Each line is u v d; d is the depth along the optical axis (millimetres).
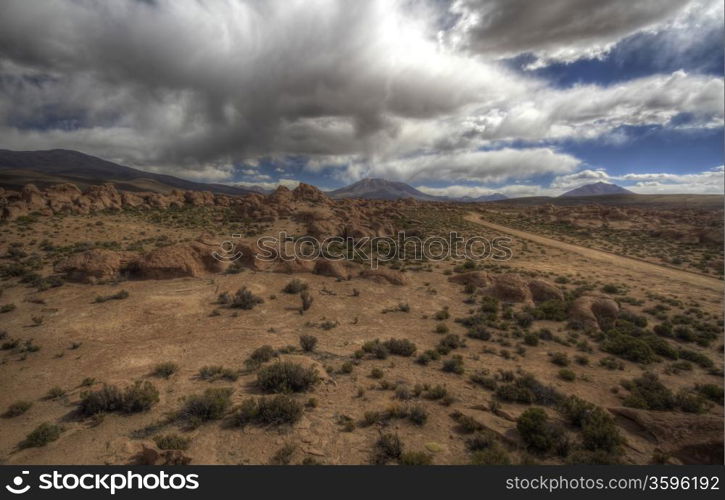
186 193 87625
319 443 9742
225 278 29469
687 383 15602
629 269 45031
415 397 12680
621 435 10336
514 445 9594
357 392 12875
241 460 8930
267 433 10070
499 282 29297
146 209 72000
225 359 15594
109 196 69562
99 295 23703
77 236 42094
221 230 56281
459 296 28953
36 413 11203
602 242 70312
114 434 9969
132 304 22391
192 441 9625
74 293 24031
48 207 56312
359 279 31953
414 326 21641
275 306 24016
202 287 26875
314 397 12281
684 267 46438
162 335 18375
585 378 15281
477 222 99000
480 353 17828
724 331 22250
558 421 11305
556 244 66188
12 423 10680
